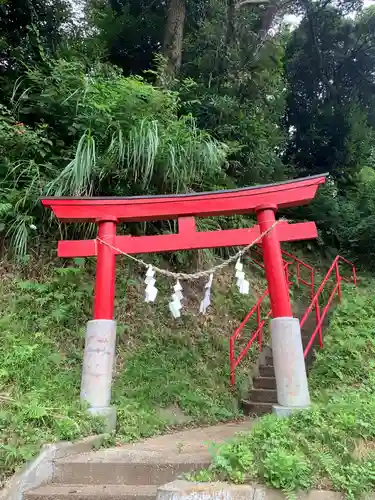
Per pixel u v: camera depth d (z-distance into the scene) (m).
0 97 6.29
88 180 5.40
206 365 5.42
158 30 9.73
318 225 9.79
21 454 2.91
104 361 3.82
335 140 13.43
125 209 4.37
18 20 7.27
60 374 4.18
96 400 3.70
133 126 5.62
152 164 5.53
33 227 5.12
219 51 8.72
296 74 16.47
